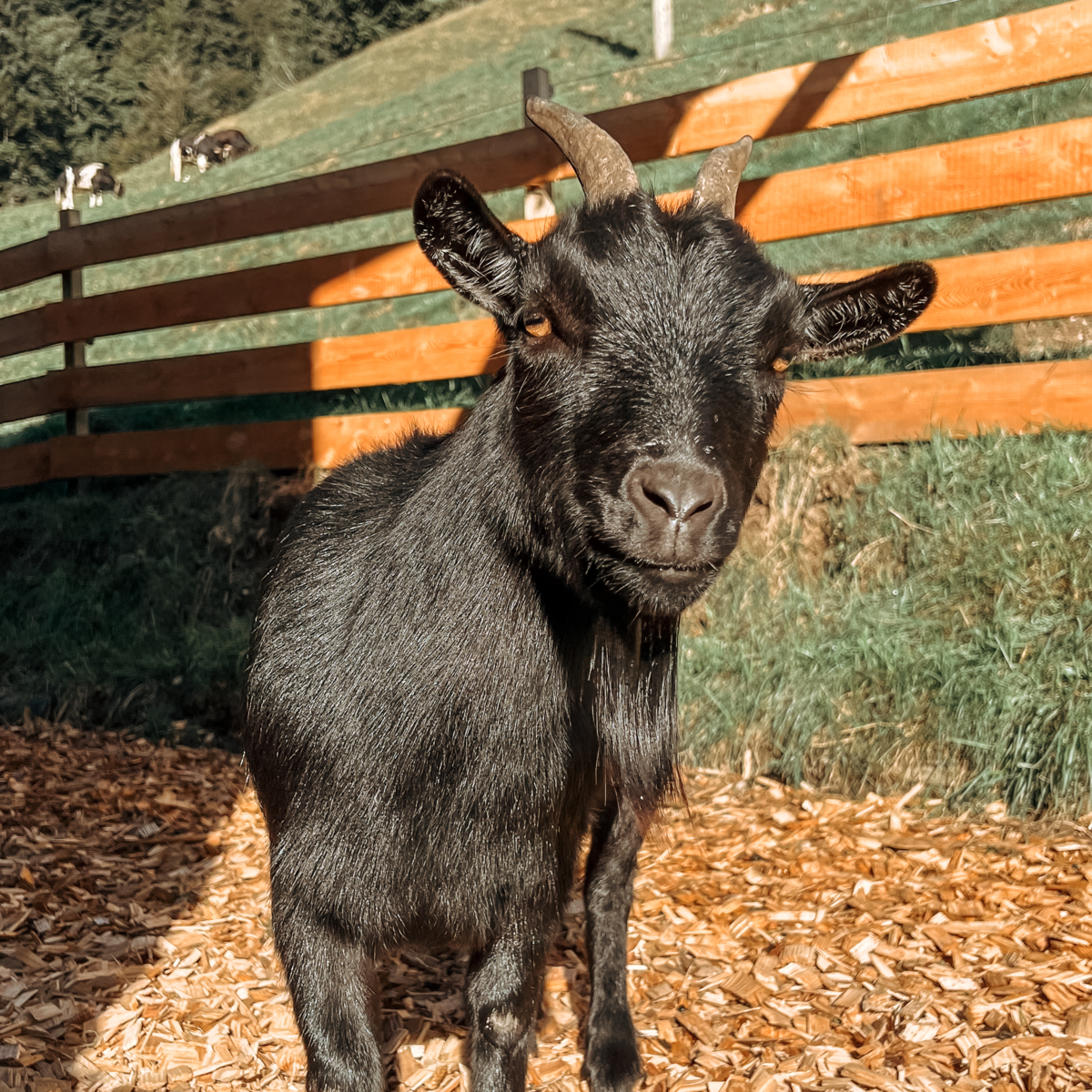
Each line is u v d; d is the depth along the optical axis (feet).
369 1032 8.04
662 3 55.31
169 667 20.20
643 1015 10.43
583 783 8.21
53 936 12.10
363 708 7.80
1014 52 16.83
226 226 24.18
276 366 23.22
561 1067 9.93
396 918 7.98
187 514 22.97
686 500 6.21
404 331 21.70
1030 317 16.75
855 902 11.87
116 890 13.39
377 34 179.22
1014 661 14.17
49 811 15.99
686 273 6.86
